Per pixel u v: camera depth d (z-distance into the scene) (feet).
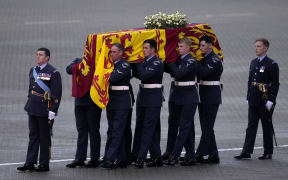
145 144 104.78
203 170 103.24
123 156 105.19
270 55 210.18
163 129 135.74
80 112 105.81
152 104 104.42
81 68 103.35
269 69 109.81
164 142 123.95
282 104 160.45
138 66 104.17
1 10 264.93
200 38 108.27
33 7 271.90
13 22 246.68
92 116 104.88
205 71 107.76
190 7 277.85
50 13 262.06
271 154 110.93
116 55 101.76
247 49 216.95
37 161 110.01
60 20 250.57
